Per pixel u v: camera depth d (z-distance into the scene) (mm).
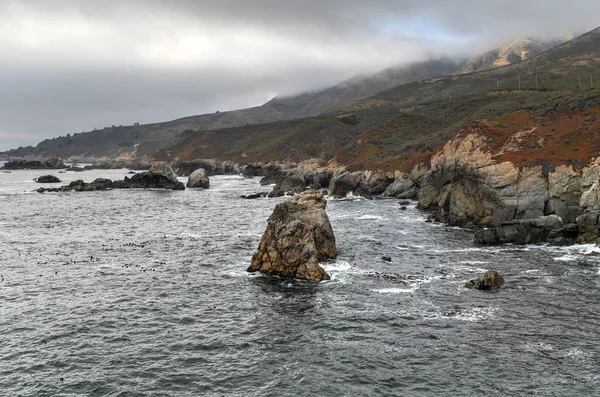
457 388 27328
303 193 58344
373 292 44375
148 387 27500
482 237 65562
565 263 53844
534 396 26406
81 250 62125
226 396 26594
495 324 36500
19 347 32281
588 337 33906
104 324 36531
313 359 30984
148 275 50062
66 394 26641
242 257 58594
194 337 34375
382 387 27516
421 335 34625
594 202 63375
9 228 78562
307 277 48281
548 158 75750
